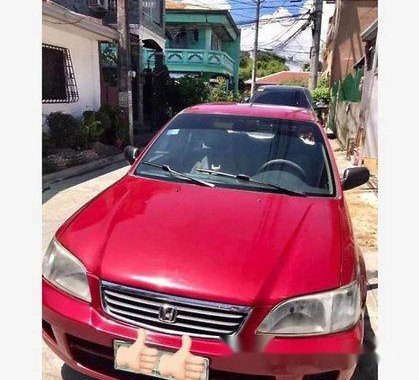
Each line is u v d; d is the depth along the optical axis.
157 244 2.13
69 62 9.45
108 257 2.08
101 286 2.02
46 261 2.30
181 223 2.32
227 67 27.61
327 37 27.39
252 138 3.30
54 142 8.23
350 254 2.23
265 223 2.37
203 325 1.89
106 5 12.92
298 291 1.92
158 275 1.96
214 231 2.25
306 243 2.21
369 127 7.86
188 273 1.96
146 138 12.98
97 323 1.97
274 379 1.90
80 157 8.36
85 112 9.39
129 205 2.55
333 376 1.95
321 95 18.38
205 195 2.71
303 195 2.84
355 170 3.16
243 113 3.54
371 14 16.08
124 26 10.27
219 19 25.30
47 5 7.40
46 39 8.62
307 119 3.53
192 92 17.16
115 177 7.62
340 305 1.96
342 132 12.42
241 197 2.71
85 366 2.10
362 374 2.60
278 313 1.89
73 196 6.28
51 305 2.10
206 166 3.10
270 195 2.79
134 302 1.96
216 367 1.86
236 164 3.10
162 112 15.99
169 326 1.91
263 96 11.53
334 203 2.78
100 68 11.02
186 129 3.41
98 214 2.47
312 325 1.91
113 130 10.34
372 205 6.28
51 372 2.54
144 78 15.92
